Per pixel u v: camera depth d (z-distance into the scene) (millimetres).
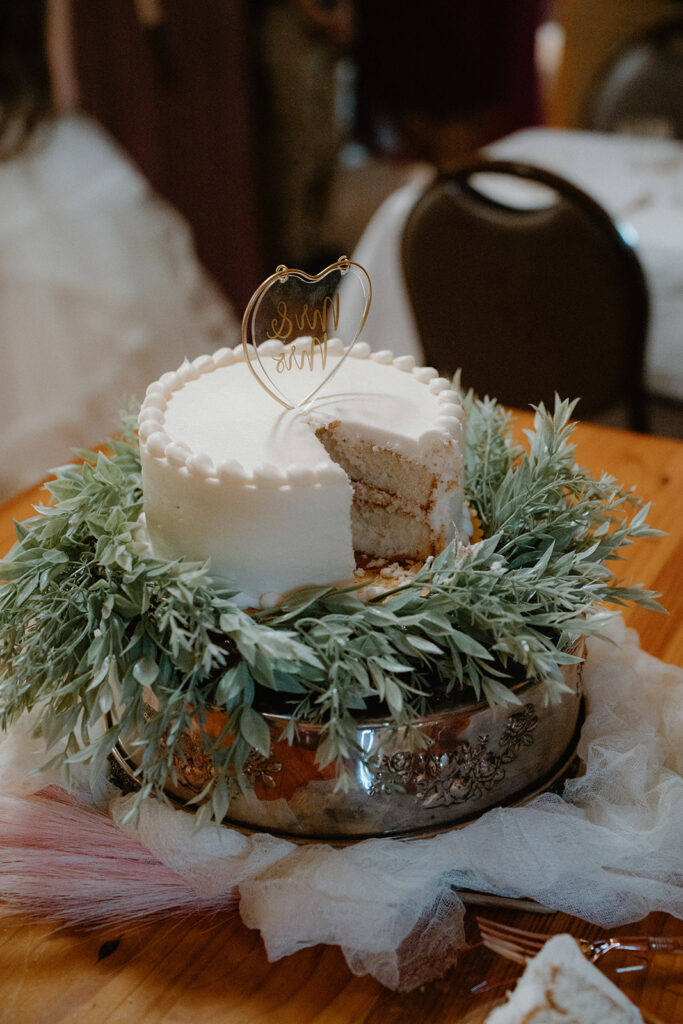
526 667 892
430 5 4129
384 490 1018
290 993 832
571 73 3441
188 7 2717
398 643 879
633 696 989
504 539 995
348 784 849
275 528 913
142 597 882
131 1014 818
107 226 2426
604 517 1021
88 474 984
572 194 1753
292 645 844
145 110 2797
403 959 840
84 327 2420
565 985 779
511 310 1886
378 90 4453
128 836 905
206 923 877
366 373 1072
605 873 867
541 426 1039
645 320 1815
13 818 917
